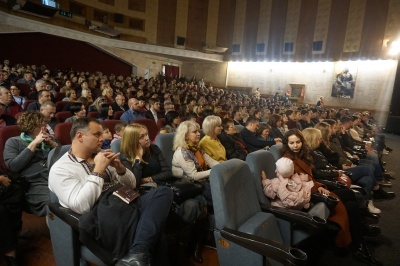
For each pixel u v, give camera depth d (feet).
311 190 6.27
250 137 10.45
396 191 11.18
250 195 5.10
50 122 8.45
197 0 46.37
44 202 5.52
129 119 12.09
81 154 4.57
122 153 5.76
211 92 37.60
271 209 5.25
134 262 3.59
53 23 32.55
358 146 12.82
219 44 49.19
